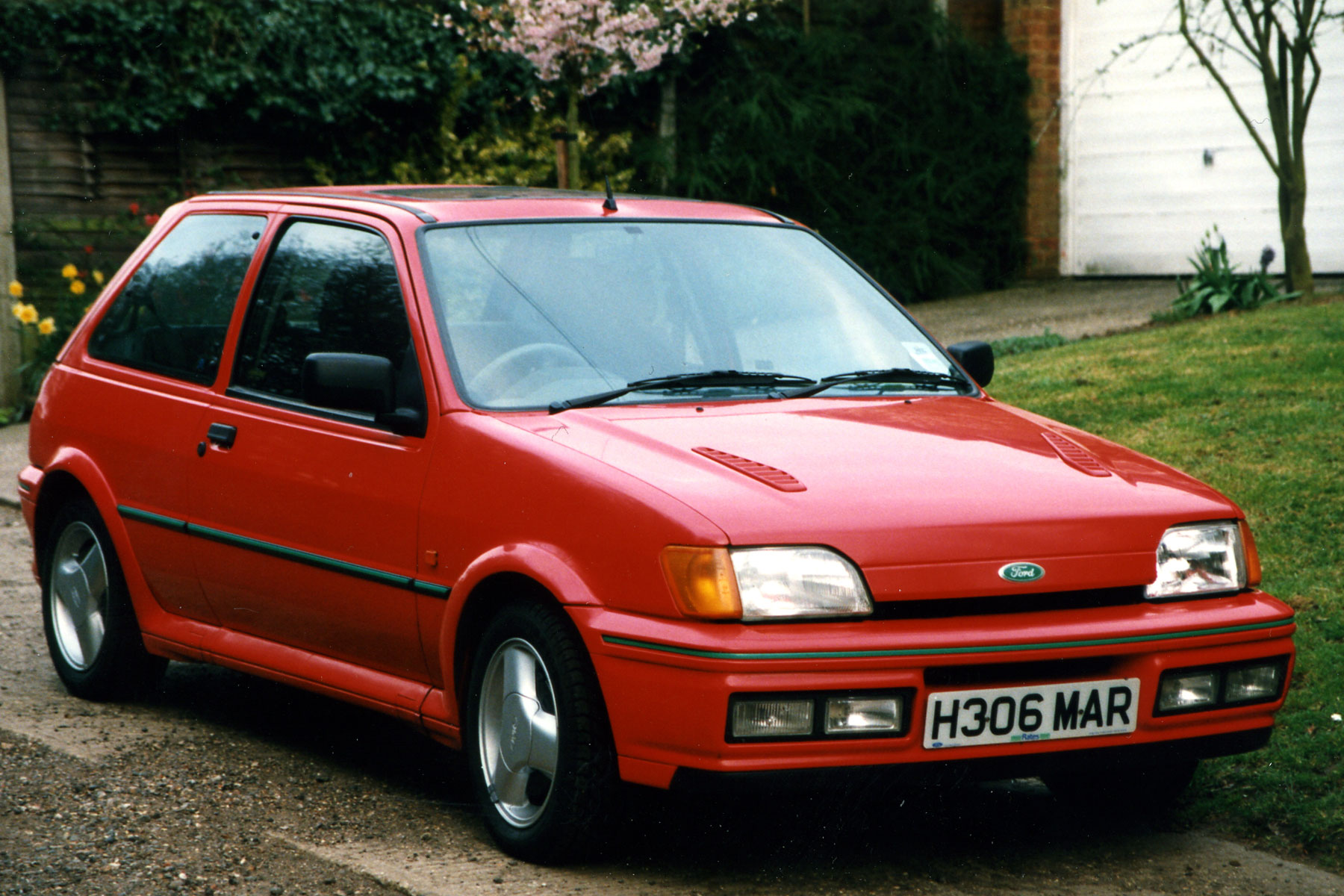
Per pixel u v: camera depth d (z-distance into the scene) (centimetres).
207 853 385
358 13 1424
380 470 415
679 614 338
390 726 514
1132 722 358
